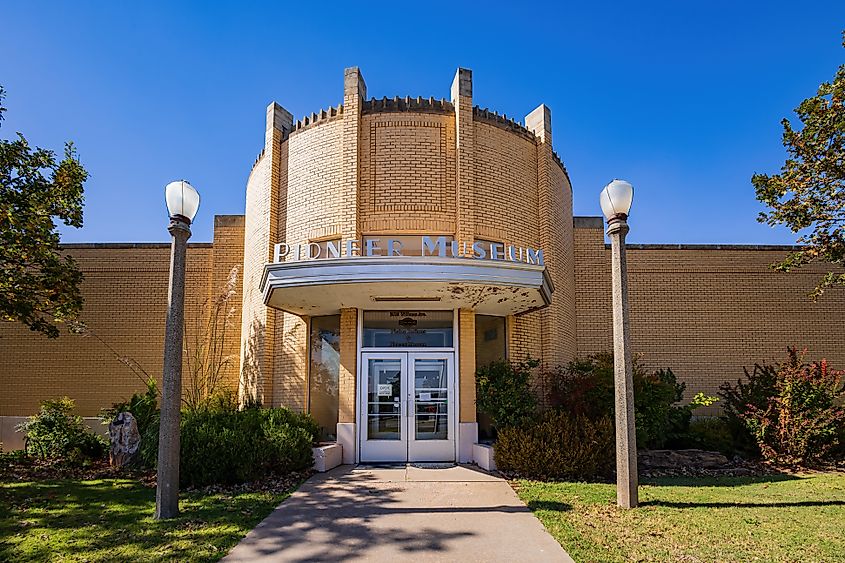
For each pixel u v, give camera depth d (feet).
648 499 27.78
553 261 45.60
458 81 41.93
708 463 38.65
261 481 31.86
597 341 55.01
